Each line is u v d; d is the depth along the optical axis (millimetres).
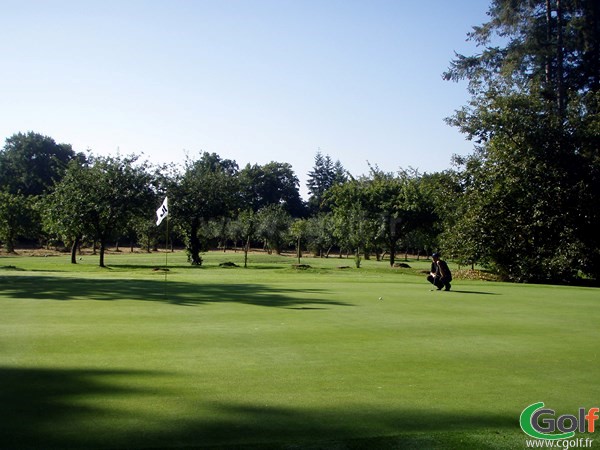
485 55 38938
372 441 5301
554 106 35094
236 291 19375
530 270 31891
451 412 6285
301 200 132750
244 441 5227
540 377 7938
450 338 10914
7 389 6781
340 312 14344
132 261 49531
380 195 46719
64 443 5078
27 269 35156
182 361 8508
